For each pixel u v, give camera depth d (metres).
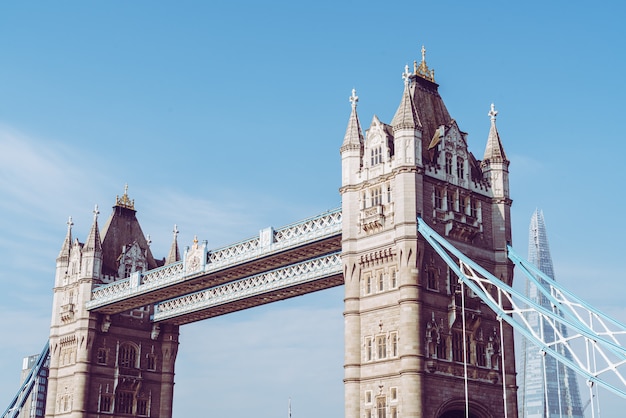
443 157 81.00
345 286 79.88
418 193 76.94
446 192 79.94
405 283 74.56
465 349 73.81
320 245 86.12
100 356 113.25
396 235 76.12
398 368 73.81
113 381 113.12
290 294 97.62
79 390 110.06
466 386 71.81
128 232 122.69
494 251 83.00
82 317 112.81
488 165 85.75
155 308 118.50
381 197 79.00
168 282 101.94
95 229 117.06
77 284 115.94
